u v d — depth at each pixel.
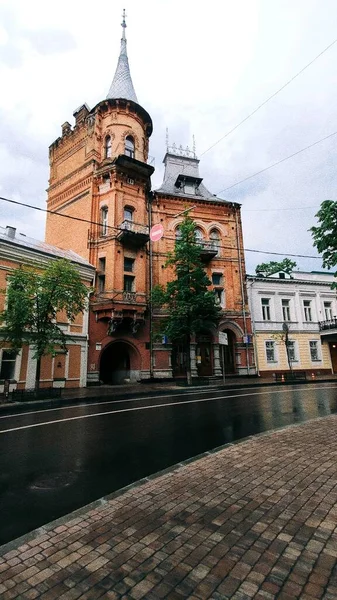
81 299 15.08
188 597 2.33
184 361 24.58
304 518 3.39
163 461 5.61
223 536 3.10
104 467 5.37
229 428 7.95
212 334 25.66
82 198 24.31
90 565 2.72
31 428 8.28
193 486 4.35
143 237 22.28
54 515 3.79
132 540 3.08
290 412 9.95
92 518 3.54
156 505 3.81
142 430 7.84
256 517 3.45
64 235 25.38
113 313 20.75
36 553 2.91
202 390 17.61
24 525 3.56
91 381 20.25
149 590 2.41
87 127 25.27
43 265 15.98
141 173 24.25
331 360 30.02
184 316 19.84
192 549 2.90
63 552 2.92
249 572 2.58
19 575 2.62
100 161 24.30
